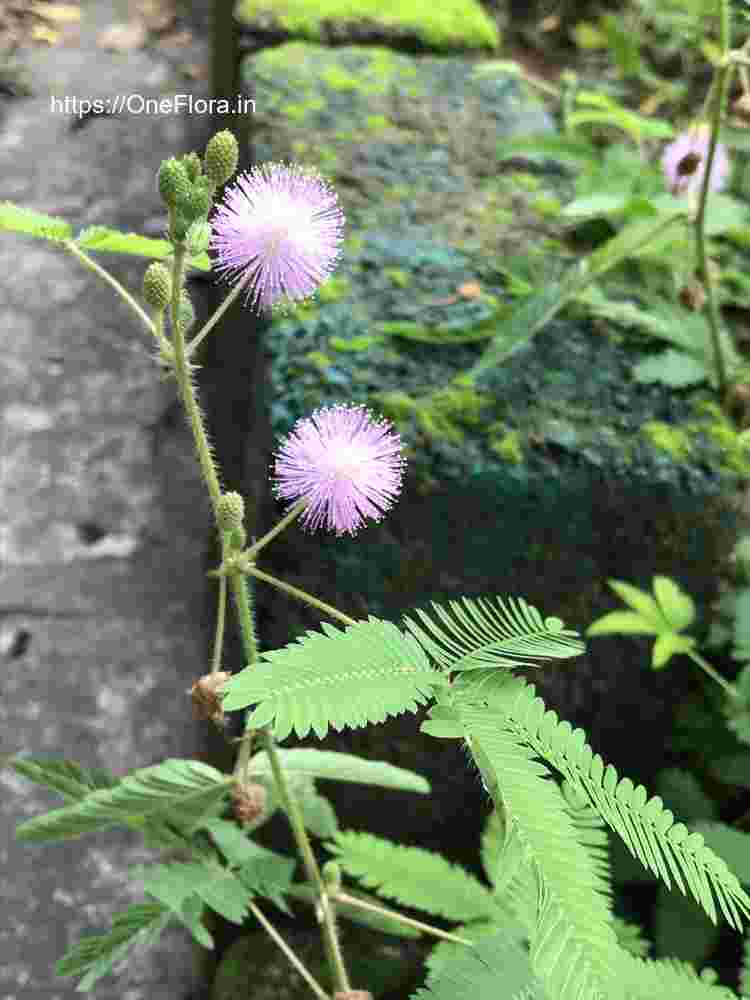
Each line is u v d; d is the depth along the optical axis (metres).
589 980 0.11
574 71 0.48
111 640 0.39
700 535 0.26
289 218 0.15
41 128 0.60
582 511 0.26
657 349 0.29
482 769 0.13
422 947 0.29
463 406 0.26
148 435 0.47
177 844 0.20
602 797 0.13
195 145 0.60
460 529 0.25
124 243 0.17
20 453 0.45
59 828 0.20
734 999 0.18
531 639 0.14
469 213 0.33
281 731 0.12
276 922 0.29
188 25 0.69
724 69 0.27
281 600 0.26
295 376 0.26
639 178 0.34
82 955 0.19
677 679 0.28
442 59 0.41
